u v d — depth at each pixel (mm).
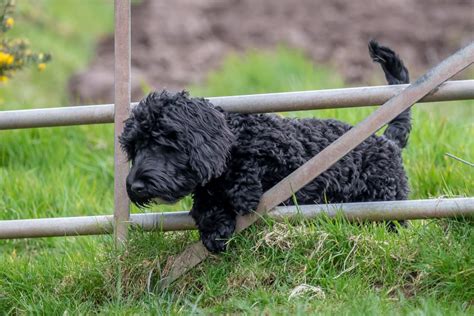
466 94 7820
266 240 7992
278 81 19781
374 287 7855
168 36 23109
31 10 22875
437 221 8125
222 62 21688
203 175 7488
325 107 8008
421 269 7766
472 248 7754
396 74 8812
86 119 8336
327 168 7863
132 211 9812
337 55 21578
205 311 7645
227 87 19766
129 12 8227
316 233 7996
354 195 8508
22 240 10172
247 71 20172
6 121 8328
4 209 10328
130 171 7609
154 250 8266
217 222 7980
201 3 24891
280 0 24781
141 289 8172
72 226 8430
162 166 7457
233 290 7918
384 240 8000
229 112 8094
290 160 8062
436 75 7699
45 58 11766
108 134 12914
